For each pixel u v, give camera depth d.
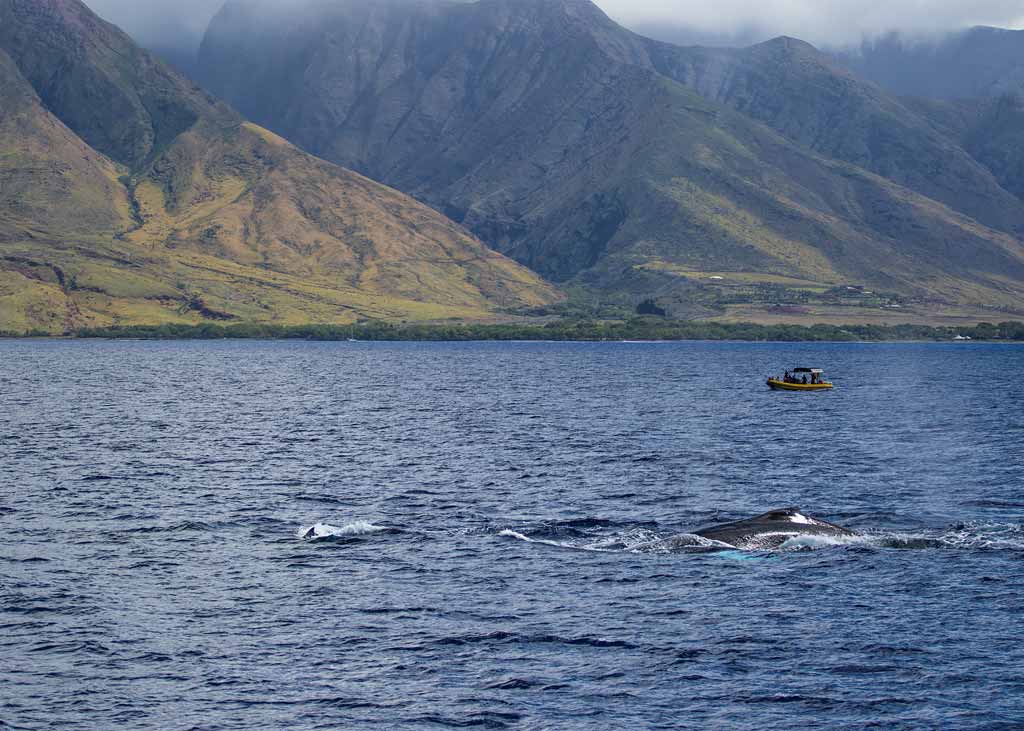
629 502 81.38
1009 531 66.75
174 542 66.69
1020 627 48.94
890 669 44.16
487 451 114.00
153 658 45.62
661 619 50.25
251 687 42.66
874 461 105.19
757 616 50.59
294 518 74.69
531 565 60.00
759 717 39.78
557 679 43.31
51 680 43.34
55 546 65.56
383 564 60.50
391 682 43.06
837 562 59.75
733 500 82.25
